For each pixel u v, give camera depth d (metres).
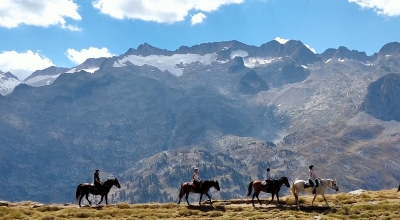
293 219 39.88
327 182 49.38
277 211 46.19
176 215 45.34
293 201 53.03
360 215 41.62
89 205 52.91
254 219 41.34
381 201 50.44
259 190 52.28
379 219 39.16
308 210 46.81
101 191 53.03
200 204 52.34
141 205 52.81
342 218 40.50
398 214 41.19
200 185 52.44
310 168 49.84
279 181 52.62
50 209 50.47
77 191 52.72
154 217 43.81
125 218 43.19
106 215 44.91
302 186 49.69
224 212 47.19
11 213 43.34
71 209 48.12
